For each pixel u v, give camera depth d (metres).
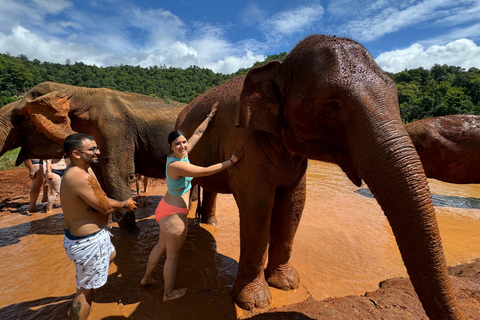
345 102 1.83
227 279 3.51
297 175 2.98
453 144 4.40
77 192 2.32
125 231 4.91
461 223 5.74
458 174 4.50
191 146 3.06
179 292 3.10
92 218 2.46
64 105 4.59
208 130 3.40
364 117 1.72
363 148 1.69
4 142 4.91
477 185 9.37
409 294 3.04
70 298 3.09
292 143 2.42
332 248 4.45
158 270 3.70
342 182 9.59
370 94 1.77
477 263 3.90
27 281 3.43
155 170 5.73
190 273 3.63
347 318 2.58
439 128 4.54
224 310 2.89
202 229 5.21
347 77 1.86
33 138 5.12
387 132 1.63
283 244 3.29
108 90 5.23
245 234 2.90
